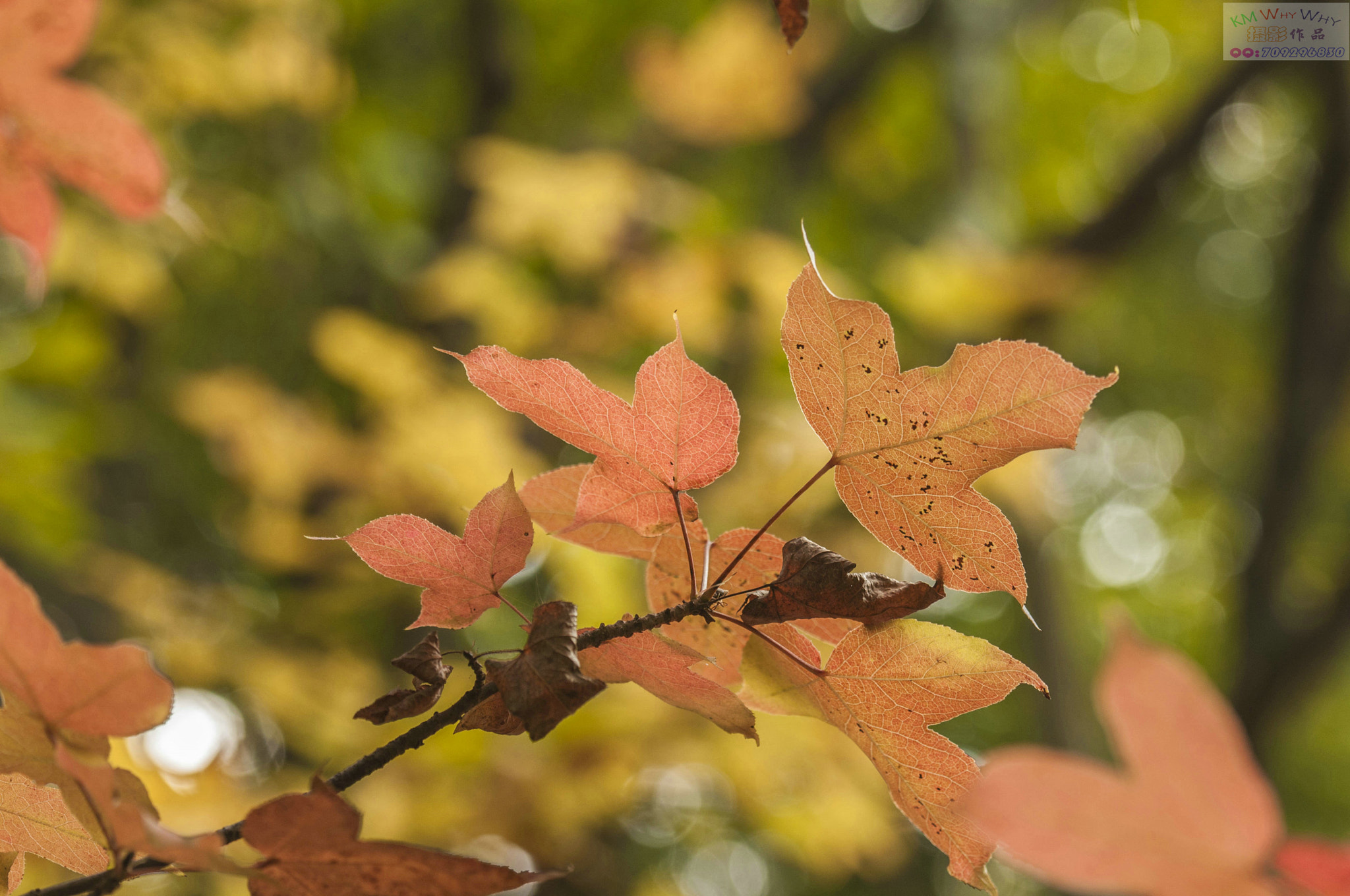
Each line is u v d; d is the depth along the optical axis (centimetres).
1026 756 37
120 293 371
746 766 289
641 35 355
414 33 553
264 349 465
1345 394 535
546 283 461
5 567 50
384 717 69
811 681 77
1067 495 872
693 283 348
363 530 75
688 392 76
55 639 52
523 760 279
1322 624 475
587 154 391
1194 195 685
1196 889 36
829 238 575
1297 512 523
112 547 459
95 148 107
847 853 321
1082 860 37
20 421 397
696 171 520
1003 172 557
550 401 77
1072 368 70
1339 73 485
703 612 73
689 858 761
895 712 76
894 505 79
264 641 369
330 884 56
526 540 77
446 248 448
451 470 335
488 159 363
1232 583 751
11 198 110
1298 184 695
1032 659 500
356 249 442
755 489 334
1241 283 730
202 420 351
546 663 65
